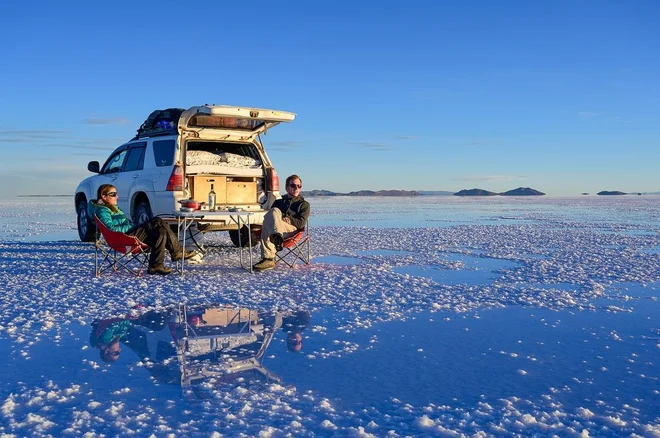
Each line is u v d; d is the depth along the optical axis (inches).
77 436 101.3
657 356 150.4
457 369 138.8
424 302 218.8
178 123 337.1
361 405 116.0
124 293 237.0
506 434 103.1
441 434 102.8
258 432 102.9
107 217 278.7
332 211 1214.9
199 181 346.3
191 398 119.3
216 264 327.0
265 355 149.9
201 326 181.6
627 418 110.9
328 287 250.7
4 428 104.4
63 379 130.9
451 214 1077.1
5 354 150.3
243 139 365.1
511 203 2105.1
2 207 1496.1
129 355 149.9
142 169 367.2
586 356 150.0
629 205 1791.3
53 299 224.7
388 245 441.7
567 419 109.9
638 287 255.0
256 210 357.1
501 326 181.8
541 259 353.7
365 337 168.1
